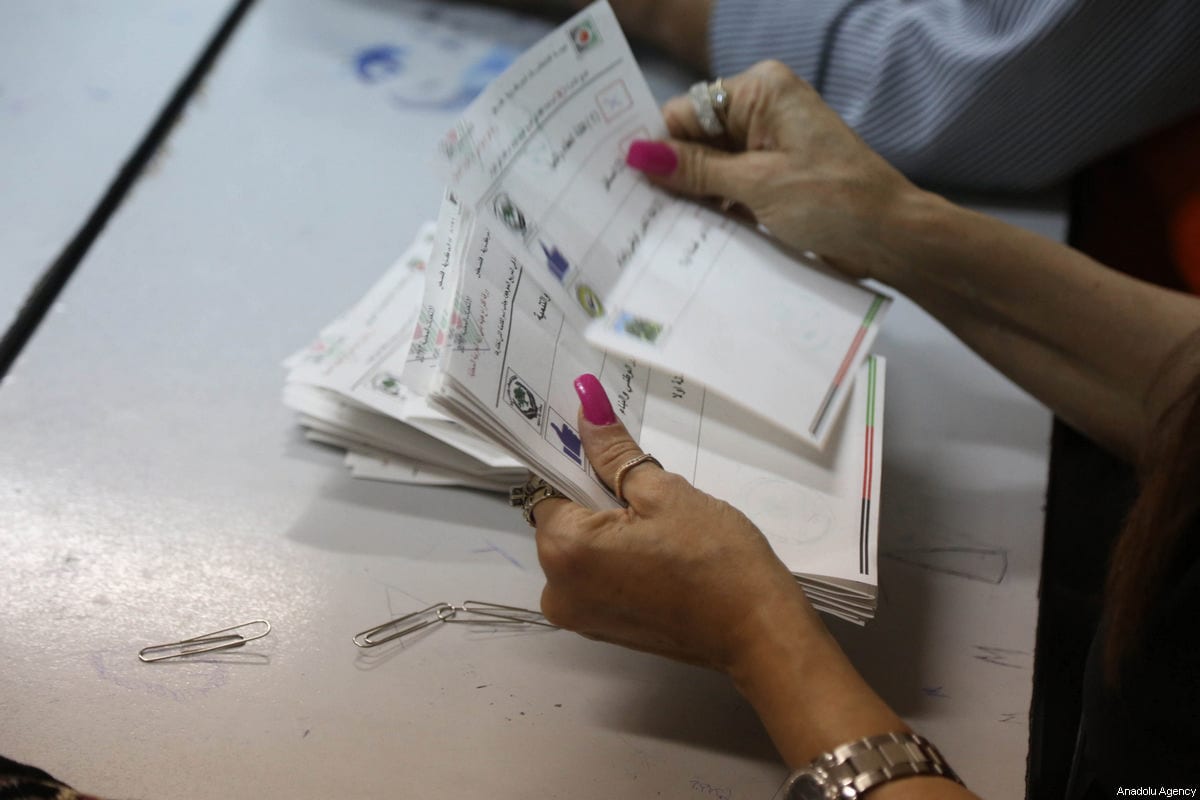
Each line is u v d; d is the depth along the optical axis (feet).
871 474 2.16
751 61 3.47
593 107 2.42
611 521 1.84
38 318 2.70
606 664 2.07
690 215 2.53
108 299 2.76
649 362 2.17
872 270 2.57
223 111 3.45
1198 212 3.28
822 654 1.73
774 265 2.47
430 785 1.84
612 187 2.43
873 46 3.19
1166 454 1.60
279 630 2.06
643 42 3.90
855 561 1.96
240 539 2.23
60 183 3.08
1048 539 2.42
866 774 1.59
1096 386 2.42
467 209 2.06
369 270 2.95
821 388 2.23
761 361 2.24
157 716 1.90
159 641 2.03
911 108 3.20
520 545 2.28
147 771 1.82
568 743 1.93
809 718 1.67
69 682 1.94
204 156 3.27
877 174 2.44
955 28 3.09
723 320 2.30
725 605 1.77
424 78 3.67
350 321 2.53
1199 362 1.90
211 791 1.80
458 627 2.11
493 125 2.18
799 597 1.79
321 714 1.93
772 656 1.73
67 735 1.86
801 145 2.45
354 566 2.20
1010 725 2.02
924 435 2.62
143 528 2.23
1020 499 2.48
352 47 3.77
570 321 2.16
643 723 1.97
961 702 2.06
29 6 3.76
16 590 2.09
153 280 2.84
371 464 2.39
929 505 2.45
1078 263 2.38
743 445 2.16
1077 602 3.02
